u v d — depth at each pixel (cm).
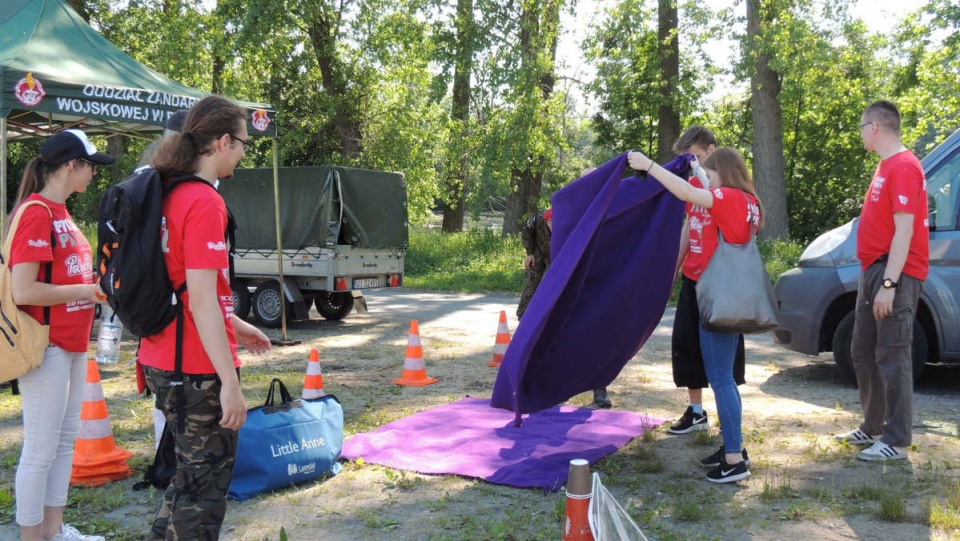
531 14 2356
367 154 2930
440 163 3344
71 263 354
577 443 544
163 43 2723
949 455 515
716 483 469
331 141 2894
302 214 1198
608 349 498
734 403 467
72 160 350
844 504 430
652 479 479
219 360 265
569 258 457
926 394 700
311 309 1479
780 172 2214
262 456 453
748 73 2217
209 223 264
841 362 719
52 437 353
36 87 723
